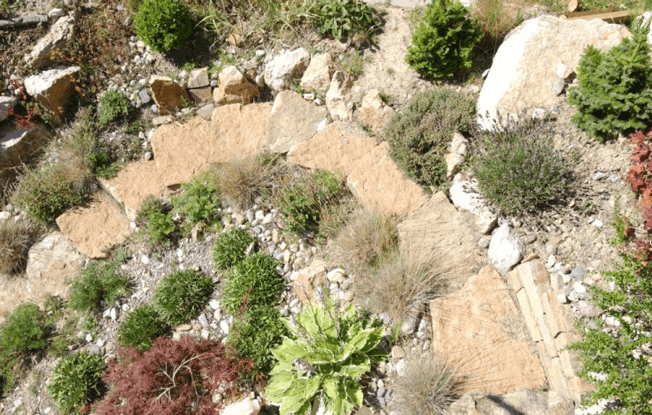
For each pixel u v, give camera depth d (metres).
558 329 5.36
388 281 6.20
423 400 5.57
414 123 7.12
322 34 8.20
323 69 7.87
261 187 7.55
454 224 6.47
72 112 8.91
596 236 5.79
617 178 5.95
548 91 6.72
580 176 6.14
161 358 6.60
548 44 6.85
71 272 7.98
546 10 7.79
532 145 6.21
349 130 7.59
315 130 7.81
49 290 7.95
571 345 4.87
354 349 5.74
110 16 9.01
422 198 6.81
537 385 5.50
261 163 7.69
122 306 7.53
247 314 6.80
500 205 6.21
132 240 7.93
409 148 6.99
